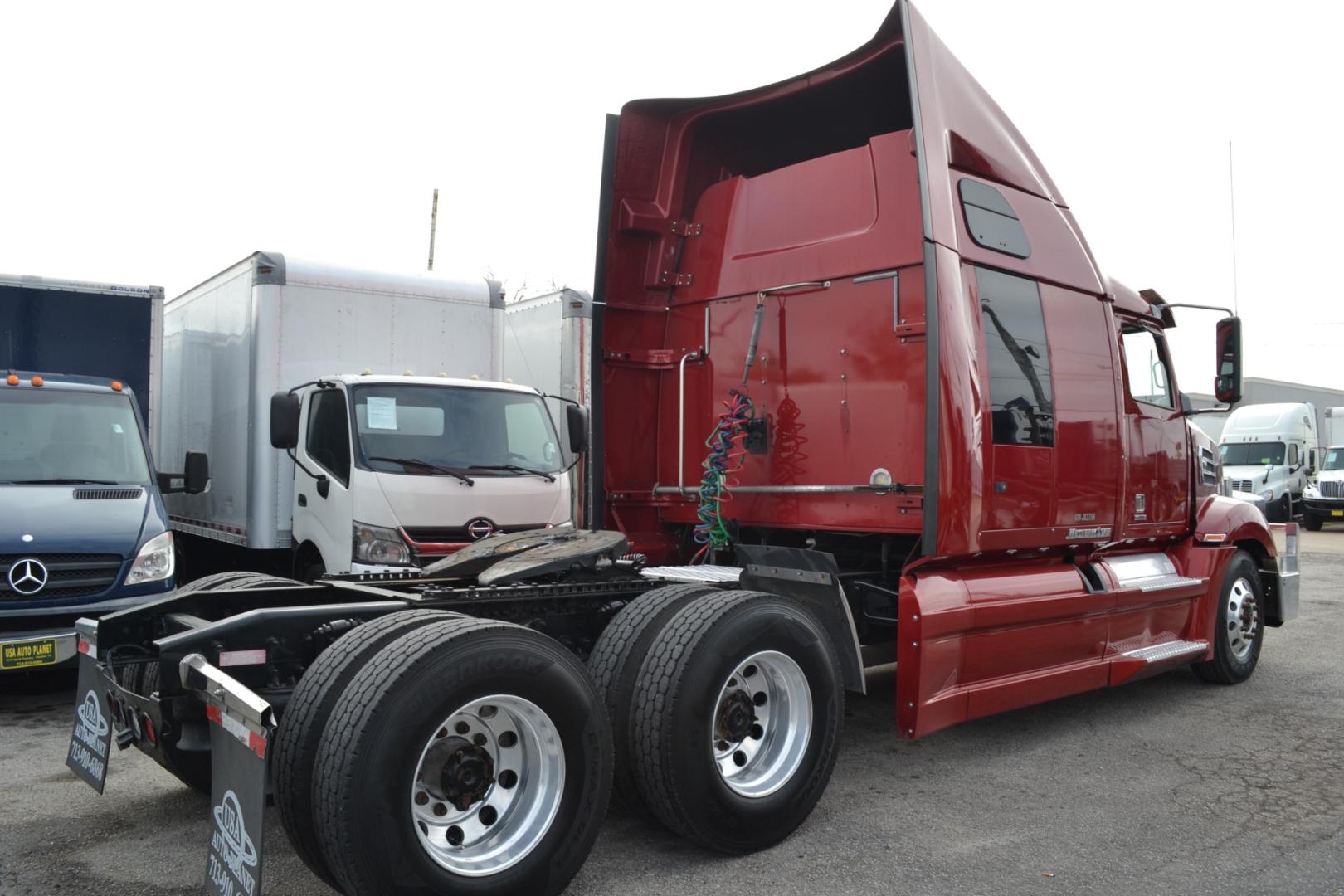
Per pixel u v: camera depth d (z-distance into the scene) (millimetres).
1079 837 4254
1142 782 5027
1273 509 25797
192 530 9539
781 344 5691
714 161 6410
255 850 2906
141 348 8602
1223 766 5301
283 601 4461
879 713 6422
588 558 4477
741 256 5980
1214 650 7102
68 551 6324
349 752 3029
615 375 6258
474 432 7363
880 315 5207
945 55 5250
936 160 4941
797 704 4270
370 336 8391
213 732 3230
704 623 3977
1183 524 6969
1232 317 6766
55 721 6059
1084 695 6969
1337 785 4980
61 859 3908
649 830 4312
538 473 7359
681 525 6410
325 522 7215
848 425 5320
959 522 4820
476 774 3328
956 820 4465
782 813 4109
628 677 3998
